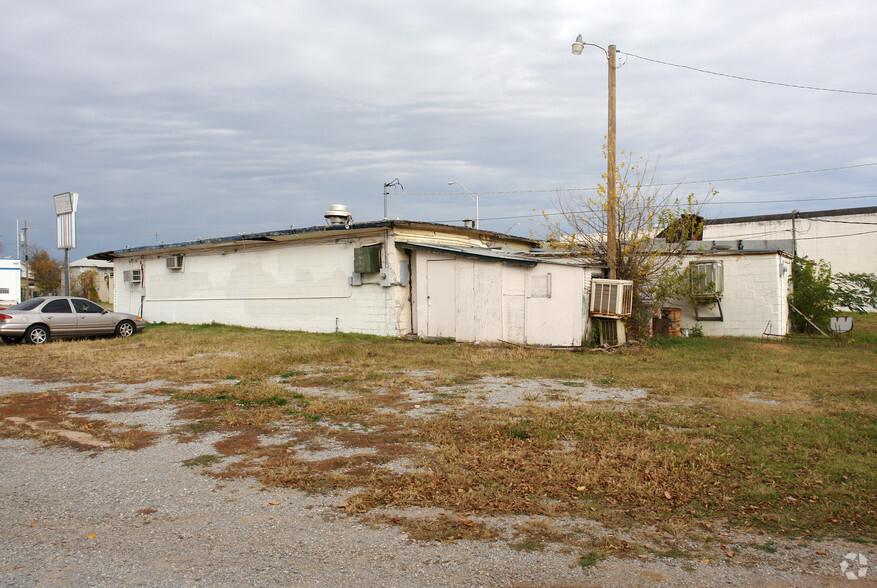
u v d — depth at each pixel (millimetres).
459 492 5035
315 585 3602
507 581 3648
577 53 16250
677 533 4293
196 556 3988
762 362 12516
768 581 3654
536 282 15547
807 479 5258
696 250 20531
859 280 21484
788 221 38656
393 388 9492
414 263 17875
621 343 15383
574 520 4527
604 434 6656
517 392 9258
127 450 6320
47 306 17266
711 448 6117
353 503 4820
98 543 4195
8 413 7930
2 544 4184
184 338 17703
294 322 20062
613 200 16297
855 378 10500
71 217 24625
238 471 5637
